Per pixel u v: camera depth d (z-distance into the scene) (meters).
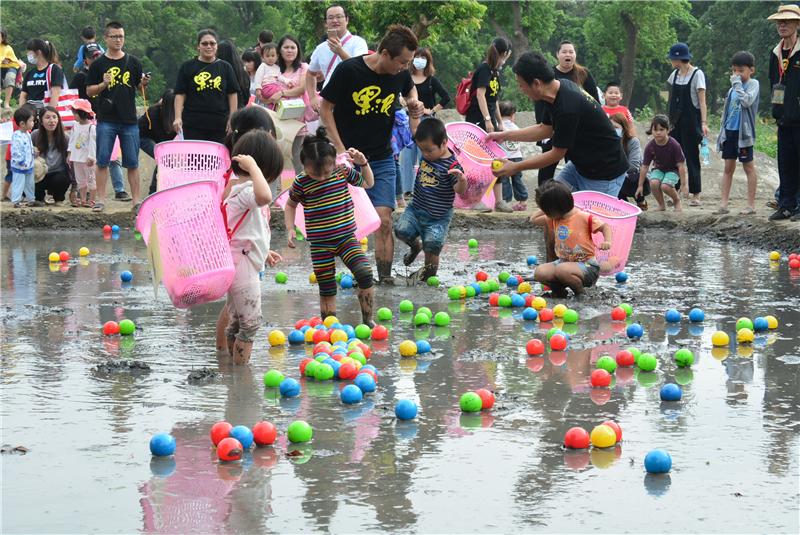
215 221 6.33
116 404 5.61
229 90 13.59
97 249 12.78
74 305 8.73
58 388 5.94
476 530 3.86
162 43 66.44
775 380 6.18
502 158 9.71
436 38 29.09
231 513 4.04
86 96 16.64
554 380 6.21
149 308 8.65
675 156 15.44
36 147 16.14
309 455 4.75
